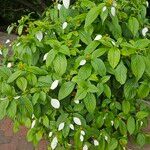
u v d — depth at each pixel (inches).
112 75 97.2
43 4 234.2
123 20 102.2
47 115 100.0
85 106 93.9
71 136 103.7
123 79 88.3
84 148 100.0
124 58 92.1
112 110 102.3
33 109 91.3
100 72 89.4
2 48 112.0
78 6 104.6
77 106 97.0
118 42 91.5
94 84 93.5
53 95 96.6
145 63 88.4
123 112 101.3
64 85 90.4
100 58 92.9
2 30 259.4
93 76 90.5
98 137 102.3
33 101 89.6
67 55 94.7
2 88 90.4
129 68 94.1
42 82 91.6
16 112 91.0
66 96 92.7
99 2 105.3
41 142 125.1
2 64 110.3
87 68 90.8
